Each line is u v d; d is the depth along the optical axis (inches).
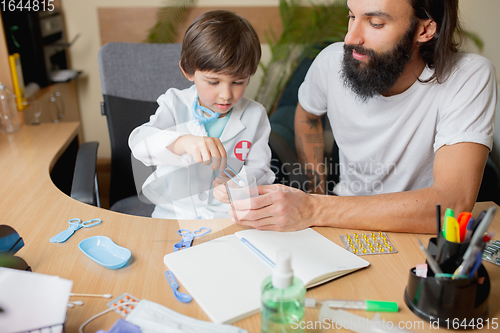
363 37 34.6
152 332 19.5
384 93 40.4
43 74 72.0
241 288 22.9
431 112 39.3
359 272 25.2
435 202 30.0
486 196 57.7
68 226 30.2
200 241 28.4
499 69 69.7
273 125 71.6
